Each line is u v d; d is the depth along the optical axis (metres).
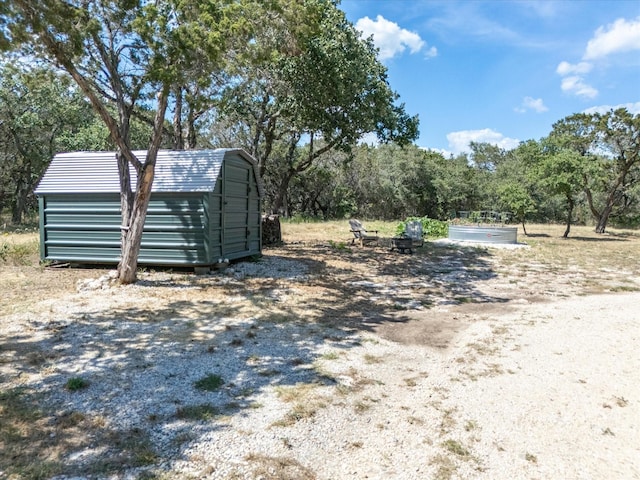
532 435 3.01
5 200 26.03
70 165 9.07
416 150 34.16
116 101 7.09
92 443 2.64
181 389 3.45
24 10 5.06
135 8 6.20
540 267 11.23
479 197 35.88
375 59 11.97
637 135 22.08
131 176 8.59
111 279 7.34
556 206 32.66
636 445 2.92
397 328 5.53
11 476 2.28
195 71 6.56
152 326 5.08
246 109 13.47
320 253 12.36
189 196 8.17
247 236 10.22
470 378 3.98
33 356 4.01
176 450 2.61
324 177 29.53
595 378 4.02
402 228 18.19
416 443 2.85
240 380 3.69
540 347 4.87
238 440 2.76
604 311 6.59
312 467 2.53
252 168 10.34
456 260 12.19
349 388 3.64
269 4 6.80
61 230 8.80
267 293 7.05
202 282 7.65
